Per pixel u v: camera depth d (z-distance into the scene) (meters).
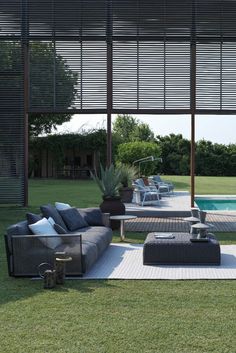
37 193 19.83
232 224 11.44
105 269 6.95
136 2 13.63
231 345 3.95
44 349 3.87
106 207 10.64
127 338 4.11
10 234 6.54
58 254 6.21
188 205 14.55
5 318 4.68
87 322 4.54
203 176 36.25
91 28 13.72
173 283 6.09
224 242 9.20
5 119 14.08
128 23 13.64
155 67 13.65
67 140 31.78
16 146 14.15
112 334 4.21
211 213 13.45
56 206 8.67
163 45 13.62
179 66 13.62
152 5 13.61
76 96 13.81
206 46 13.60
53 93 13.88
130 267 7.08
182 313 4.80
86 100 13.78
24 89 13.90
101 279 6.32
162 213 12.88
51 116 31.30
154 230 10.73
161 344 3.97
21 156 14.18
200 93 13.61
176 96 13.64
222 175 37.03
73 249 6.43
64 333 4.24
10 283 6.18
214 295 5.49
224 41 13.56
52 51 13.81
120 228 10.00
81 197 18.05
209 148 37.28
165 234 7.84
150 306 5.05
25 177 14.18
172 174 37.56
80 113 13.78
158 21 13.62
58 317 4.70
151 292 5.63
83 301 5.26
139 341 4.04
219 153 37.12
